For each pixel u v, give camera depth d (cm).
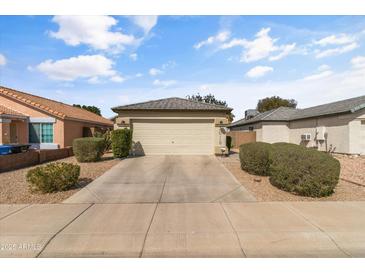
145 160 1308
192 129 1515
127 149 1391
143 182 843
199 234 447
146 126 1509
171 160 1312
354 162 1309
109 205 606
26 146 1385
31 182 711
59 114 1683
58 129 1700
